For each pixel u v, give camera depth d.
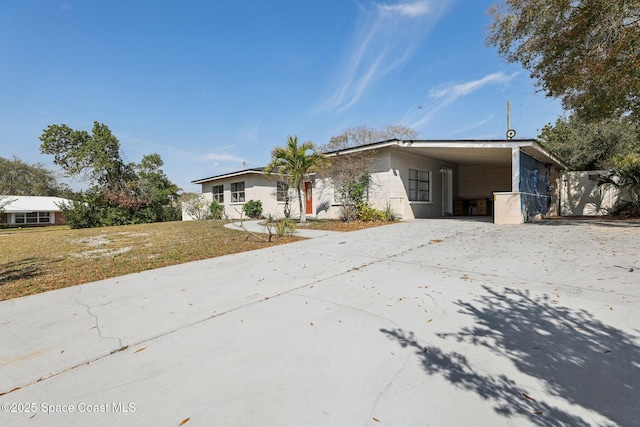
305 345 2.72
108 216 20.58
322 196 16.14
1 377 2.37
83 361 2.57
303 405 1.93
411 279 4.57
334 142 32.12
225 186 21.20
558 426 1.68
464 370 2.26
